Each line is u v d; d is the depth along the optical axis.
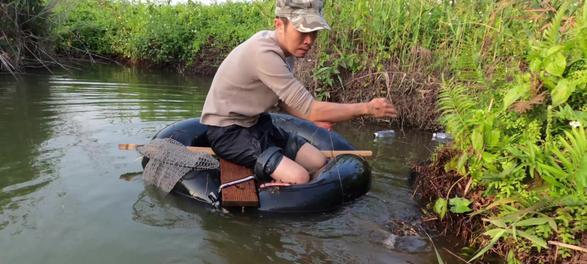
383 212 2.61
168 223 2.36
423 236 2.36
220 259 2.06
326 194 2.58
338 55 5.09
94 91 5.37
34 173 2.81
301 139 3.01
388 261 2.12
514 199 2.11
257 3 6.44
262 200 2.55
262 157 2.67
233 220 2.44
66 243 2.11
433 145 3.91
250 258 2.09
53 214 2.35
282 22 2.50
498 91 2.76
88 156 3.15
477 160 2.42
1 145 3.27
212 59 7.58
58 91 5.25
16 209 2.37
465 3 4.61
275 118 3.47
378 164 3.39
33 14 7.19
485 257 2.16
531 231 2.00
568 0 2.92
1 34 6.78
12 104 4.48
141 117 4.20
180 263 2.01
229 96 2.71
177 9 8.88
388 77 4.61
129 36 8.59
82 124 3.88
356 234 2.35
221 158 2.88
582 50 2.29
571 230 1.93
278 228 2.38
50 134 3.57
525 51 3.25
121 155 3.20
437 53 4.64
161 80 6.62
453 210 2.35
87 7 9.52
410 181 3.06
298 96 2.47
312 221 2.47
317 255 2.14
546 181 2.13
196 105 4.83
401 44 4.84
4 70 6.65
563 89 2.18
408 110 4.50
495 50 3.87
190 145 3.02
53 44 7.80
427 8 4.91
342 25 5.14
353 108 2.40
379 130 4.39
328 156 3.07
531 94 2.36
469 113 2.59
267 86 2.62
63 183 2.71
